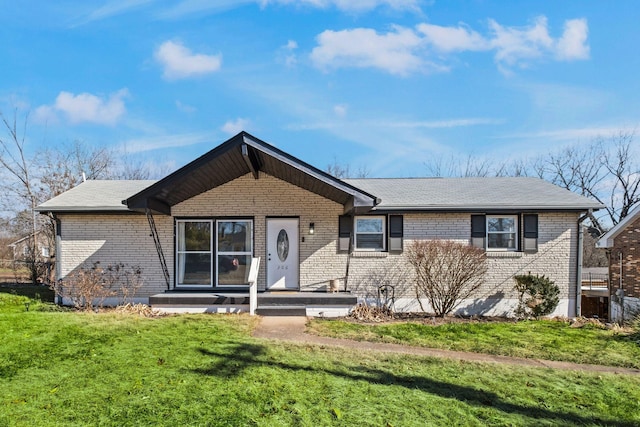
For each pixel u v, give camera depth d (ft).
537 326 33.47
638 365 23.36
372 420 14.71
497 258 41.24
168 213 41.98
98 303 41.83
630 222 42.04
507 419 15.39
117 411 14.73
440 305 40.04
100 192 46.88
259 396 16.46
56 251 42.57
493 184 49.39
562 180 106.93
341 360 22.20
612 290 44.37
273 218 42.88
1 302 42.37
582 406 17.07
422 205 40.68
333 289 40.96
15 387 16.83
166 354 21.79
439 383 19.15
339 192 36.78
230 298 37.42
